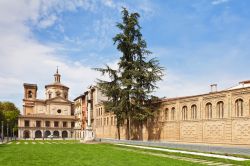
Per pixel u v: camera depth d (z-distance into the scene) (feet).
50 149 115.65
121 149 116.16
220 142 128.77
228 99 126.31
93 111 298.97
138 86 165.48
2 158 77.20
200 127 140.77
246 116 117.29
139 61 171.83
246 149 82.79
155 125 174.60
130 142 153.07
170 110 162.91
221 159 71.72
